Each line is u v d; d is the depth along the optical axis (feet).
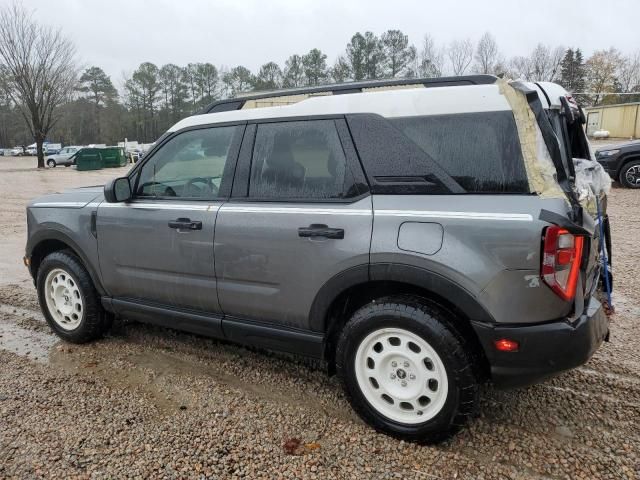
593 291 9.42
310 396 10.75
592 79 214.48
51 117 118.93
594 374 11.45
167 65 271.08
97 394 10.82
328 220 9.20
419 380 8.79
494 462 8.52
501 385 8.38
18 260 23.77
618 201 34.71
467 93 8.58
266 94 11.22
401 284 8.95
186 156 11.44
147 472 8.27
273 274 9.89
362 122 9.26
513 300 7.85
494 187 8.14
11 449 8.87
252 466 8.43
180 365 12.25
